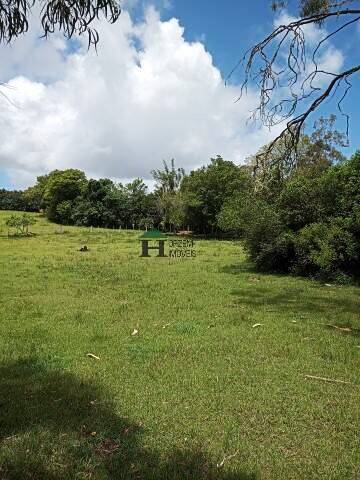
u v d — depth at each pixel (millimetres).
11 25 3166
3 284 12922
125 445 3789
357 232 14125
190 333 7473
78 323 8133
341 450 3807
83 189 63469
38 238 36812
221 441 3908
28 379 5254
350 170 15297
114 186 62062
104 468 3439
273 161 9258
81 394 4809
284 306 9898
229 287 12617
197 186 43969
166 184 49281
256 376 5480
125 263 19141
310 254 14773
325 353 6418
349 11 7867
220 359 6129
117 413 4398
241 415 4422
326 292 11992
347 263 14219
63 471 3393
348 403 4738
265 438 3996
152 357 6172
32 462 3488
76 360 6023
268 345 6801
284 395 4910
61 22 3150
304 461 3625
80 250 25953
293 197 16219
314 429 4172
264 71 8125
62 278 14219
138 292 11602
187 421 4262
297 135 8711
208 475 3383
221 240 39031
